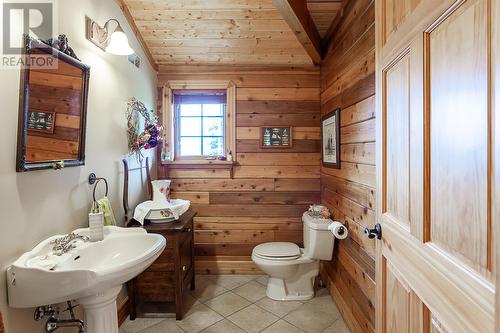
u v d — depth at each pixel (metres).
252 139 3.01
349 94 2.07
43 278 1.14
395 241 1.02
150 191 2.68
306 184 3.00
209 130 3.09
